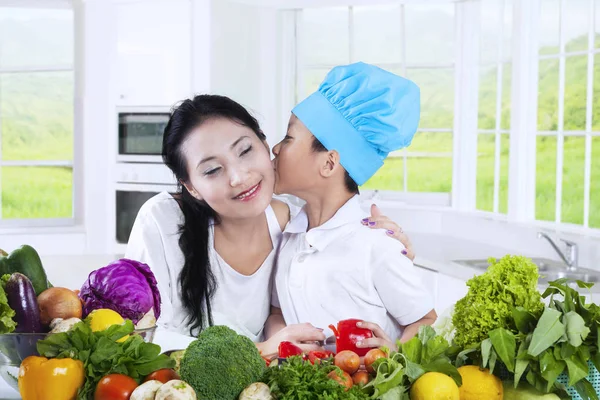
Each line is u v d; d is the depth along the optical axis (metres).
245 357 1.24
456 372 1.32
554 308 1.37
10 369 1.32
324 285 1.92
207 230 2.00
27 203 5.30
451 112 5.23
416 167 5.28
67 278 4.10
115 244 4.98
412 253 1.99
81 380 1.24
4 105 5.29
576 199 4.57
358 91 1.87
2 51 5.27
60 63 5.28
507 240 4.29
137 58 4.88
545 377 1.31
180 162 1.87
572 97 4.34
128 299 1.40
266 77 5.20
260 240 2.04
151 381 1.21
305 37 5.36
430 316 1.95
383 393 1.27
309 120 1.89
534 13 4.32
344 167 1.91
